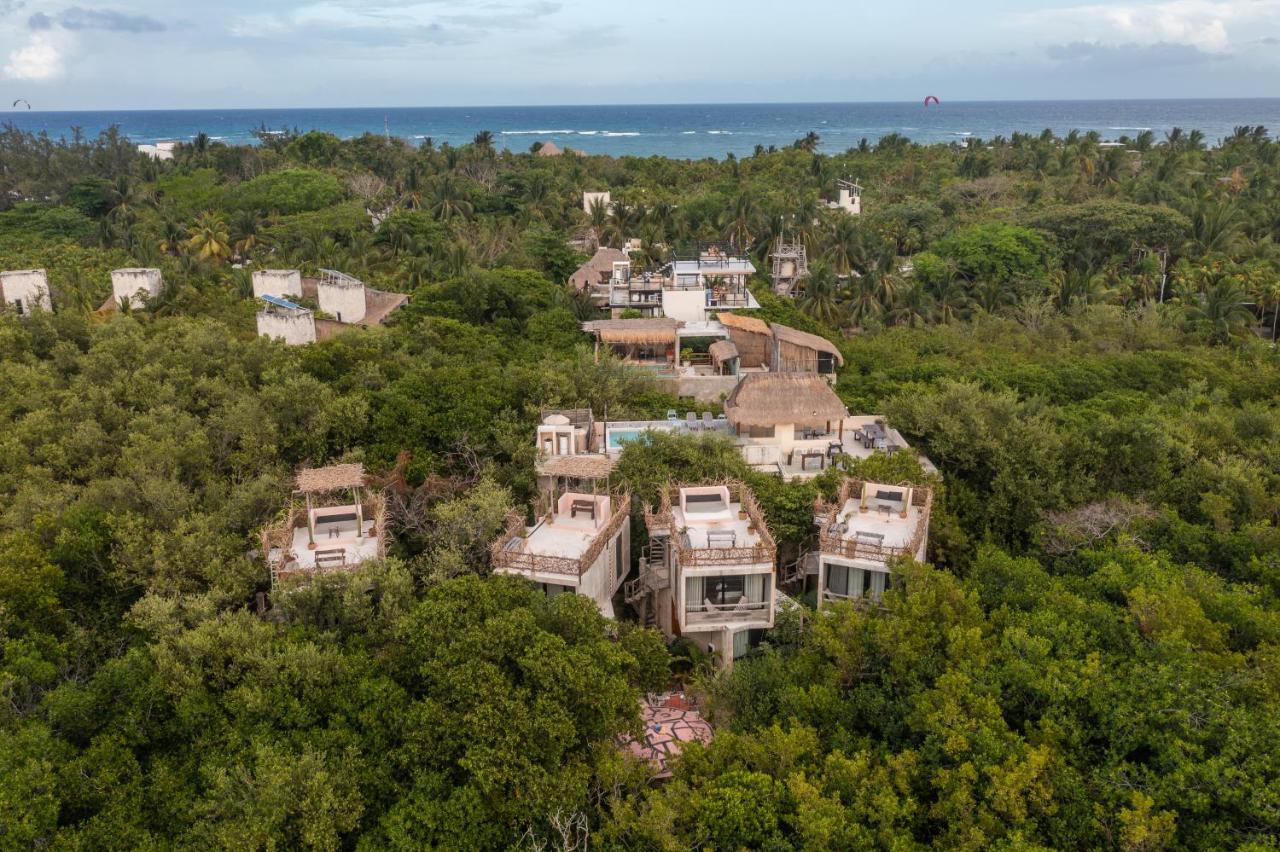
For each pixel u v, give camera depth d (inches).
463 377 1713.8
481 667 903.1
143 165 5339.6
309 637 1018.7
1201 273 3390.7
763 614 1186.6
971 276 3641.7
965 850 757.9
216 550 1159.6
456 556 1148.5
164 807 834.2
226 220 4087.1
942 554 1330.0
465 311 2615.7
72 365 1808.6
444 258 3442.4
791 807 816.3
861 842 772.6
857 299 3132.4
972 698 890.7
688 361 2310.5
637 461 1438.2
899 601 1048.2
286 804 805.2
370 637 1037.2
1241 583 1219.2
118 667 917.8
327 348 1892.2
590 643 963.3
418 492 1371.8
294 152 5772.6
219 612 1099.9
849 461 1456.7
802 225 3791.8
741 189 4985.2
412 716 896.3
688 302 2625.5
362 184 5068.9
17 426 1466.5
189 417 1507.1
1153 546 1325.0
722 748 885.2
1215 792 777.6
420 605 995.3
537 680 908.6
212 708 912.9
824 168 5639.8
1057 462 1528.1
